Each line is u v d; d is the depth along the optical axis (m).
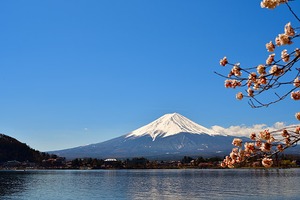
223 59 5.88
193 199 64.31
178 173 193.50
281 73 5.18
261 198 62.38
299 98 6.15
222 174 171.50
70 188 93.00
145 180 127.38
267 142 5.78
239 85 6.11
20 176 155.25
